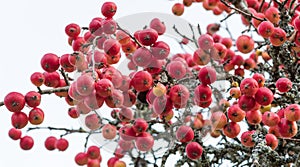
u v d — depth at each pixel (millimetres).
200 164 1486
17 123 1396
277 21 1475
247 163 1497
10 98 1382
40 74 1404
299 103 1440
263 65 1535
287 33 1449
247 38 1457
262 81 1353
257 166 1347
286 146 1477
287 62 1485
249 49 1459
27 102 1392
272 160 1406
